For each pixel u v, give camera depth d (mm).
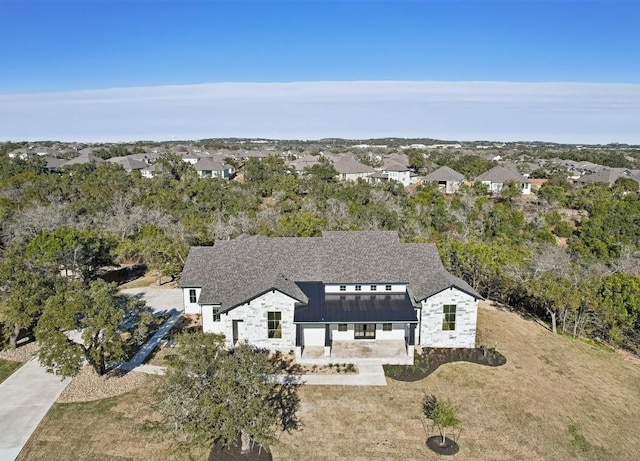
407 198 91062
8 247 53344
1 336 36188
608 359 34656
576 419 26547
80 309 28219
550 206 92125
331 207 76375
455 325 34844
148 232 59219
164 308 42906
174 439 21922
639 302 35750
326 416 26391
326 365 32281
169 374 20891
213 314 36750
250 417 20125
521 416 26656
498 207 81375
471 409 27203
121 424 25312
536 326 40469
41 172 115625
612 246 61812
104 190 85062
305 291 36031
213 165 137125
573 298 36562
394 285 36375
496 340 36812
